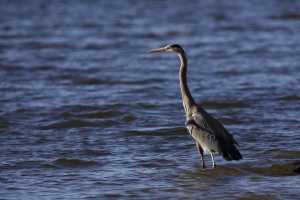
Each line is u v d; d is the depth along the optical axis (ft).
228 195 42.34
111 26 145.89
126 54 108.06
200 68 93.40
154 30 138.62
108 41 123.24
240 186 43.98
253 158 50.14
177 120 63.31
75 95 75.72
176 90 78.54
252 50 108.58
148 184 44.70
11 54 107.86
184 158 50.65
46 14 172.76
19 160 50.49
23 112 66.44
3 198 42.24
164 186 44.24
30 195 42.80
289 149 52.11
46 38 127.13
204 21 153.48
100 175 46.80
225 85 80.79
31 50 112.57
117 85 82.02
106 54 108.17
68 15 170.09
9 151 53.11
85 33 134.62
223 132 46.68
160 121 63.00
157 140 55.98
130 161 50.03
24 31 138.00
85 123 62.44
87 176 46.62
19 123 62.54
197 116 47.39
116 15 169.07
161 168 48.21
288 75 86.63
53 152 52.70
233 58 101.55
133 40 124.88
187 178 45.83
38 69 93.76
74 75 88.38
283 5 185.98
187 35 130.72
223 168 47.62
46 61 100.83
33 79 86.17
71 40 124.47
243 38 124.16
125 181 45.39
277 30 134.21
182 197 42.14
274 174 46.37
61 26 146.51
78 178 46.21
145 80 84.89
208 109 68.54
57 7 189.57
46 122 62.90
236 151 46.16
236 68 92.48
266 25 142.61
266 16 159.74
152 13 172.96
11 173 47.50
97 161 50.01
